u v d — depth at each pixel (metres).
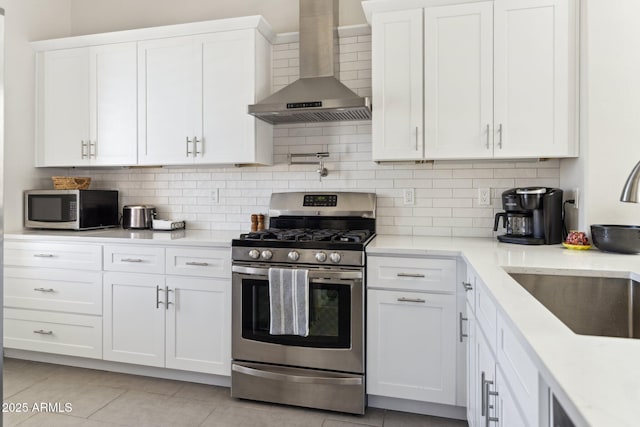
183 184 3.17
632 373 0.64
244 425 2.07
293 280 2.17
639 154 2.01
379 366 2.18
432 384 2.11
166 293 2.49
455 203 2.65
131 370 2.67
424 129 2.34
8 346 2.82
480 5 2.24
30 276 2.76
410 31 2.34
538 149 2.18
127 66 2.89
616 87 2.02
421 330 2.12
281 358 2.25
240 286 2.30
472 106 2.27
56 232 2.90
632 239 1.81
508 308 1.02
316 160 2.87
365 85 2.75
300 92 2.50
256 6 3.05
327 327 2.19
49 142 3.09
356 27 2.70
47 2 3.26
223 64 2.70
